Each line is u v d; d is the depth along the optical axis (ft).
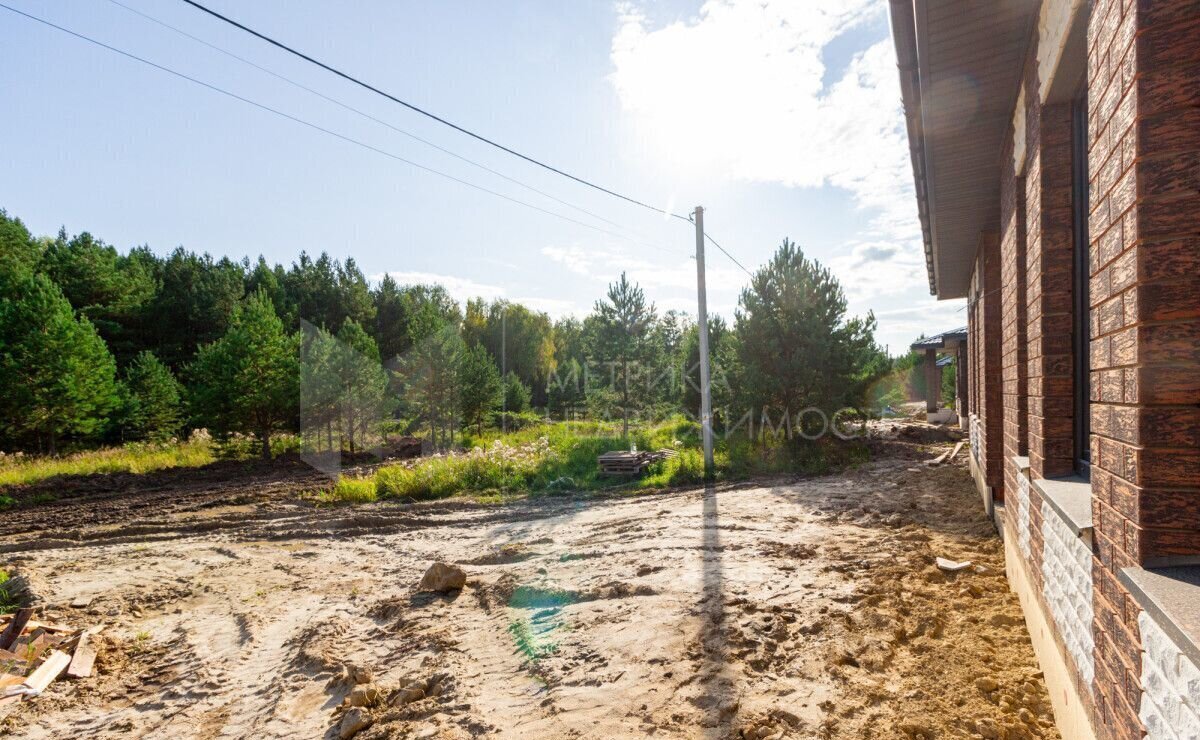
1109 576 6.66
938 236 25.14
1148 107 5.44
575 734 10.05
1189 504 5.37
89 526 34.37
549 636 14.52
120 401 72.79
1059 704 9.59
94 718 13.10
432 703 11.82
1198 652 4.07
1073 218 10.46
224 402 59.31
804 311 49.19
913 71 12.71
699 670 11.81
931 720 9.74
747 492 34.91
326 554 26.43
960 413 62.59
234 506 39.17
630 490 38.93
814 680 11.16
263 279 131.85
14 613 19.52
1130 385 5.84
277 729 11.84
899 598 15.23
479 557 23.48
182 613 19.56
